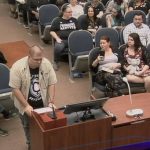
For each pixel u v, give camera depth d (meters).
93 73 5.48
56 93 5.89
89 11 7.19
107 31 6.39
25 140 4.57
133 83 5.28
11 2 10.31
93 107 3.44
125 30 6.57
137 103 4.01
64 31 6.70
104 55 5.38
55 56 6.66
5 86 4.80
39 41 8.33
